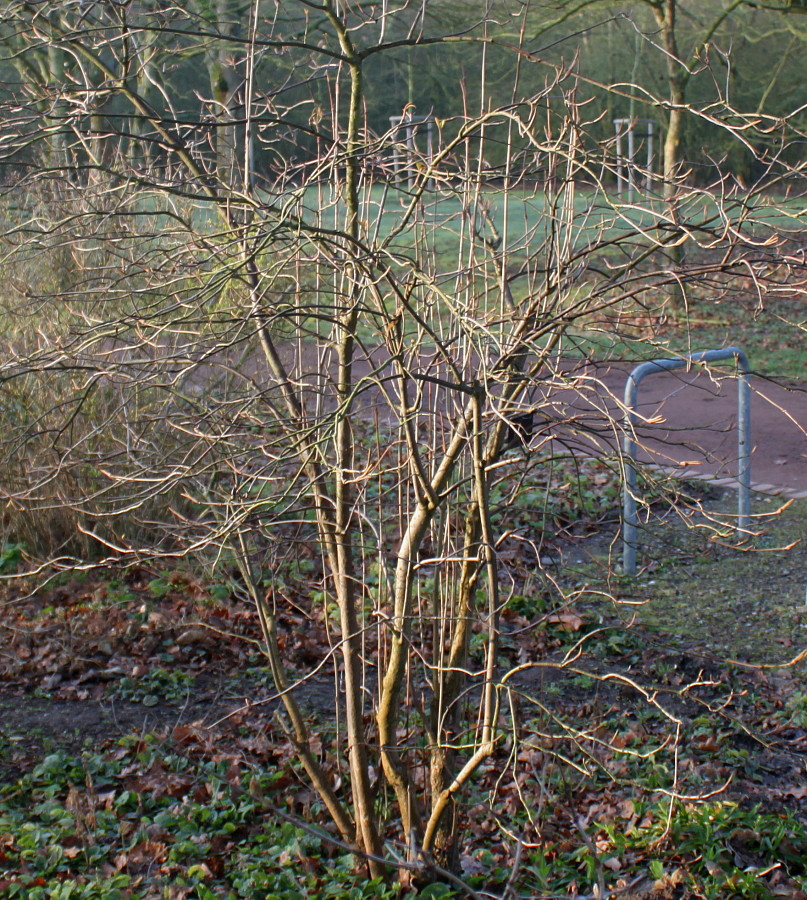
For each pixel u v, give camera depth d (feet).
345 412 9.50
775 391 39.24
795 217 9.18
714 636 19.92
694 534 24.77
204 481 15.53
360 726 11.44
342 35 10.37
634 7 62.59
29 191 16.47
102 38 13.66
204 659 18.30
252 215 10.98
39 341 18.66
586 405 24.45
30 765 14.67
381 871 11.86
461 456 12.00
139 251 18.06
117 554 20.83
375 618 14.58
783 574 22.68
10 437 19.22
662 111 55.42
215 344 9.84
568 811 13.76
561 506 25.46
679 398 38.40
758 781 15.07
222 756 14.97
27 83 12.78
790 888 12.39
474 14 38.60
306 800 13.99
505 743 15.31
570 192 10.51
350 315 10.45
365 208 11.73
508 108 10.03
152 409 19.34
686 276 9.16
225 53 31.32
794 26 57.06
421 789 13.42
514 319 10.28
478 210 12.53
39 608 19.62
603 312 12.41
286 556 14.44
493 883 12.35
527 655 18.75
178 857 12.53
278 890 11.88
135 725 16.01
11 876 11.82
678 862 12.84
